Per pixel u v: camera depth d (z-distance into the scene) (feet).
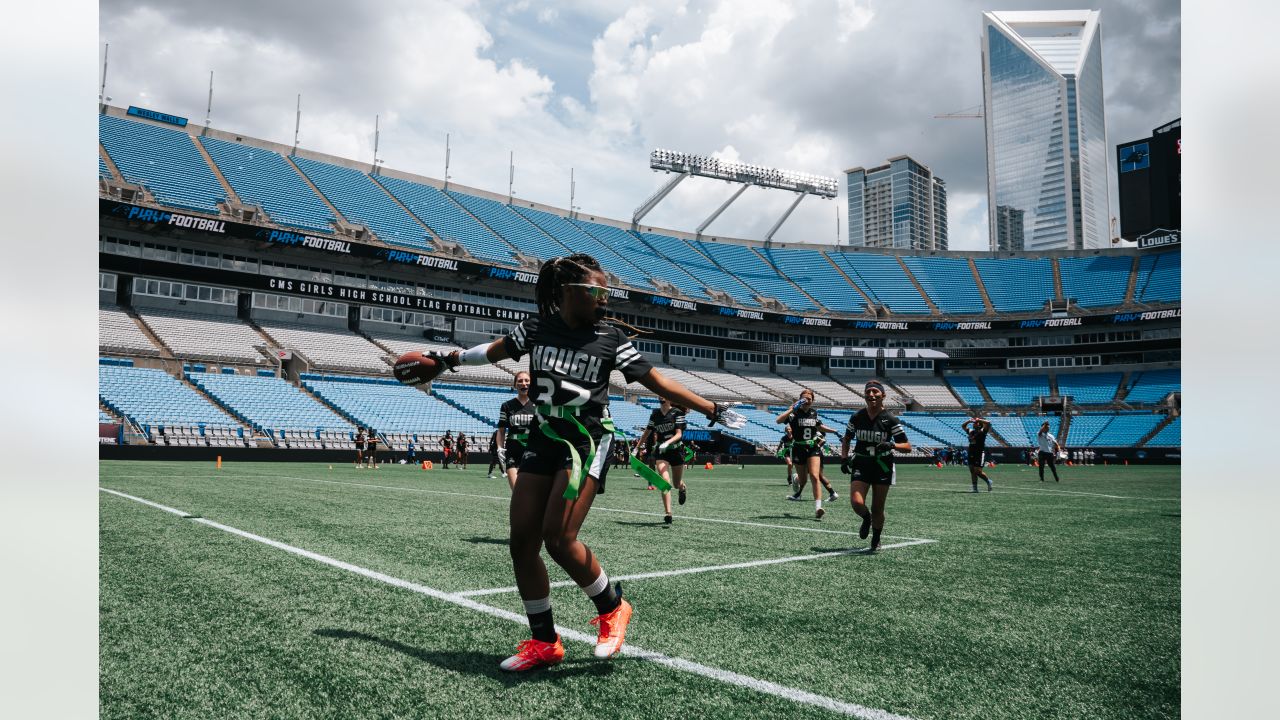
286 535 20.66
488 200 172.96
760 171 204.54
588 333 9.59
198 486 38.40
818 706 8.25
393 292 126.93
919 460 146.51
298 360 111.96
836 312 181.98
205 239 111.65
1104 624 12.40
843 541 22.80
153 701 7.99
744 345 172.76
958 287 195.72
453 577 15.14
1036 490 53.52
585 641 10.65
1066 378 174.91
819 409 161.27
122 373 91.61
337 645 10.13
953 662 10.08
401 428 105.29
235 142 142.20
